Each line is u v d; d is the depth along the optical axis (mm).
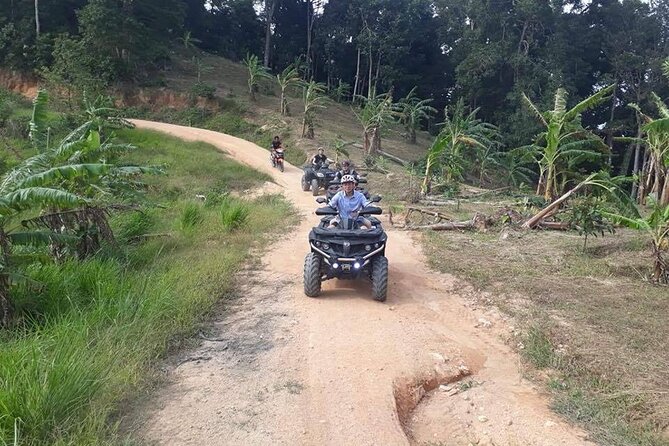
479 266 9172
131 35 42062
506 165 28953
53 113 33031
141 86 43562
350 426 4430
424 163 22406
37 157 8352
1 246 6633
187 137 33031
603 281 8492
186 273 8219
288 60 64812
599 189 12711
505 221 12836
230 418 4469
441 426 4727
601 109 45781
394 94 61375
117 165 12008
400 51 56406
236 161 27125
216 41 65500
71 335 5523
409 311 7250
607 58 45250
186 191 19953
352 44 61844
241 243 10906
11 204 6281
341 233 7543
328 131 37750
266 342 6031
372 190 19594
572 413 4738
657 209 8734
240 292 7840
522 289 7941
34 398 4055
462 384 5406
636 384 5102
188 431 4258
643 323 6590
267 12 61906
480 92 46844
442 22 59000
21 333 5980
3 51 42969
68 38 39938
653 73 41219
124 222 11820
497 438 4449
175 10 49062
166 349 5711
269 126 38031
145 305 6434
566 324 6602
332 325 6590
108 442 3977
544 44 47344
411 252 10453
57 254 8883
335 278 8492
